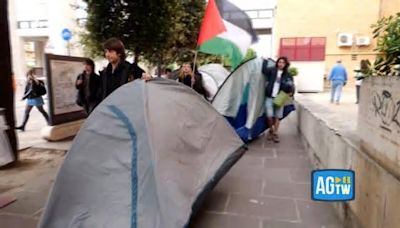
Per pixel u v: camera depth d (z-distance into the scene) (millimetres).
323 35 20266
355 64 19844
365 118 2734
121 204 2771
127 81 4113
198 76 7023
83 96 6027
